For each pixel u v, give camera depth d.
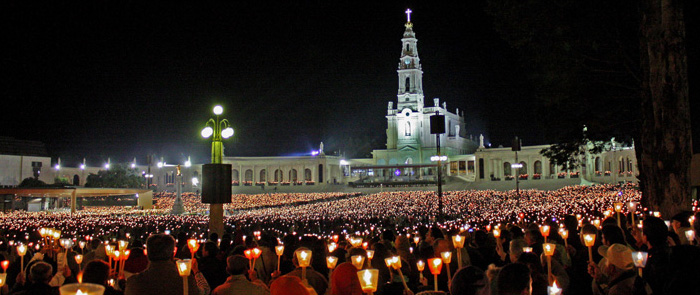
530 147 92.81
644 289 6.18
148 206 70.25
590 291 8.29
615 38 21.98
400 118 110.12
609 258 6.69
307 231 33.66
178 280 6.75
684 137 15.00
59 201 79.94
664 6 15.03
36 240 17.84
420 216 41.28
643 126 18.28
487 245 10.97
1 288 7.14
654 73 15.30
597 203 37.19
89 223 34.53
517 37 23.25
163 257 6.70
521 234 11.12
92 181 90.56
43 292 6.77
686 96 15.05
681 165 14.99
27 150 93.62
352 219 37.41
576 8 21.72
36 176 88.50
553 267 7.75
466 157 102.56
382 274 8.86
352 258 7.00
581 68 22.70
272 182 108.25
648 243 8.18
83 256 11.13
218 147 21.02
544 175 89.31
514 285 4.68
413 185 92.06
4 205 66.62
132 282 6.64
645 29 15.59
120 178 91.75
